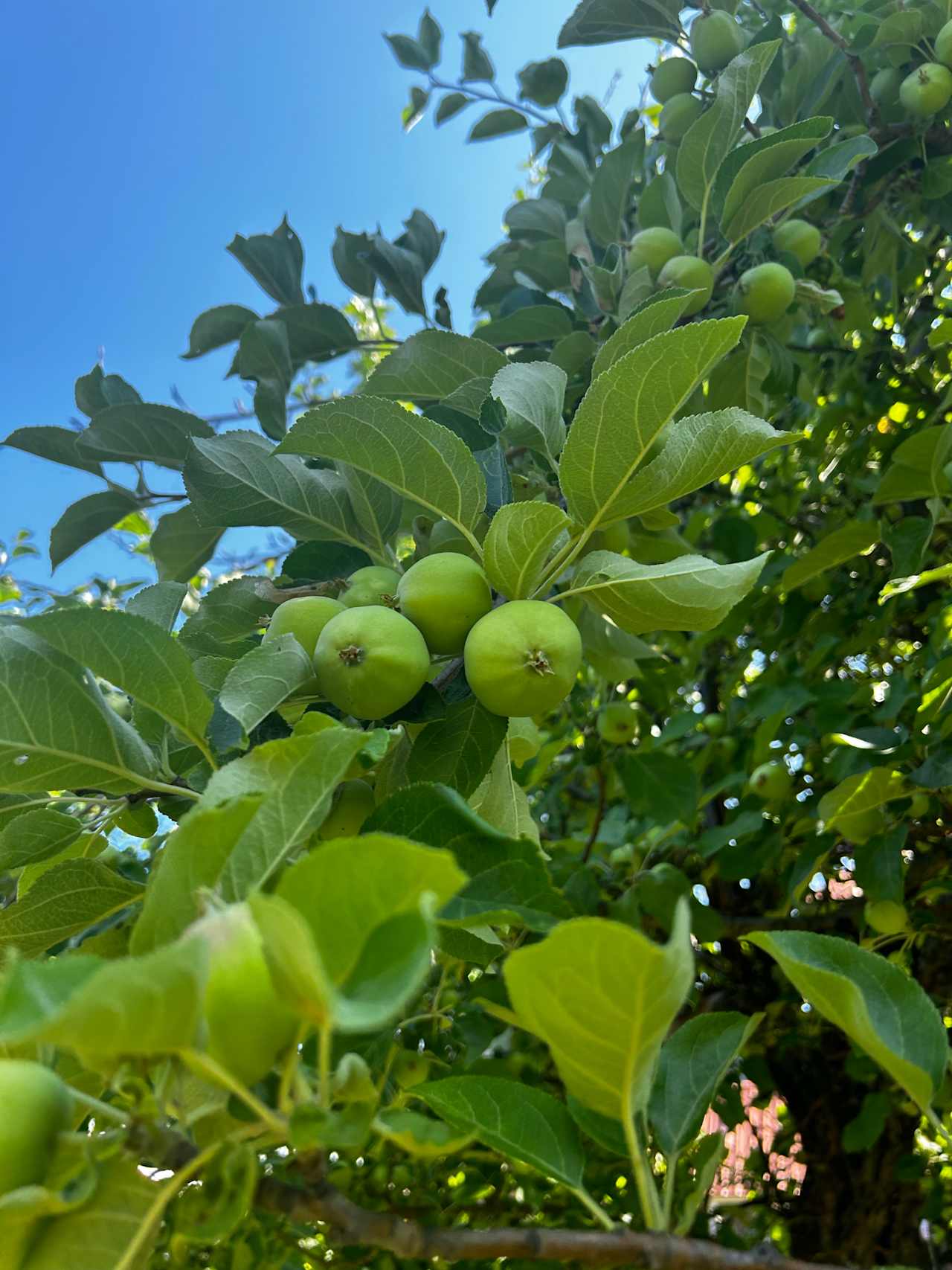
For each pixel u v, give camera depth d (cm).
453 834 28
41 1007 16
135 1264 19
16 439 60
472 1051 53
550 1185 57
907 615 86
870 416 85
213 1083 19
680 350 33
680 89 71
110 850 48
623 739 78
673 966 20
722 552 87
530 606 34
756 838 77
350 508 43
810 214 74
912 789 61
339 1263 50
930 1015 26
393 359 49
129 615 30
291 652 33
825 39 71
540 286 75
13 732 30
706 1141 29
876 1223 80
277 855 22
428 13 88
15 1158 18
